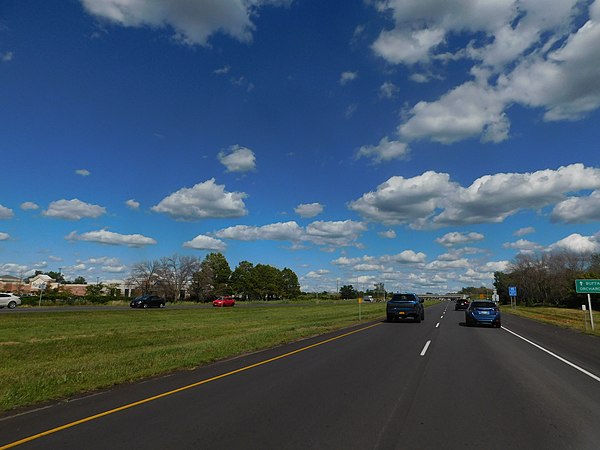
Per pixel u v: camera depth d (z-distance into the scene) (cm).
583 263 9475
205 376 1027
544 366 1195
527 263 10400
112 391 876
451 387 902
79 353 1574
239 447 547
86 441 570
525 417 685
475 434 600
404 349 1539
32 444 559
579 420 670
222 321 3275
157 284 8956
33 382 948
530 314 4984
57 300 6297
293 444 557
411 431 611
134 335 2205
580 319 3894
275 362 1240
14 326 2544
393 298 3155
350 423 646
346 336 2027
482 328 2625
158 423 646
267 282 11294
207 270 9688
